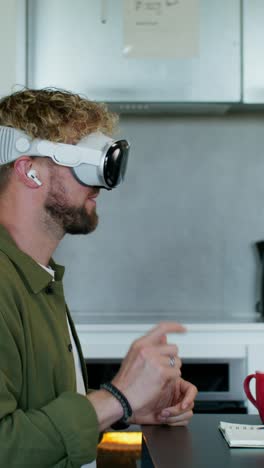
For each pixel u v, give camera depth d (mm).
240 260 2963
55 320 1181
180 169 2955
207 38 2619
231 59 2623
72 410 1007
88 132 1195
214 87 2621
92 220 1236
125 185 2953
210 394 2420
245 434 1163
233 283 2961
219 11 2615
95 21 2596
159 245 2963
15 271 1144
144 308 2953
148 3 2600
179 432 1238
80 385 1358
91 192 1219
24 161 1177
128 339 2422
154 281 2959
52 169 1181
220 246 2963
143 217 2959
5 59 2305
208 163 2957
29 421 979
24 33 2562
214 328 2422
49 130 1168
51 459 979
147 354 1062
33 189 1187
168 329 1109
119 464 1735
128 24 2600
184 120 2953
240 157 2959
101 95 2602
